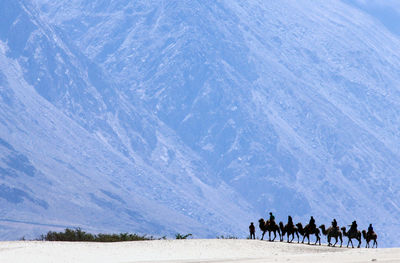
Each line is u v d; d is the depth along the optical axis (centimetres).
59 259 6438
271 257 6175
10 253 6719
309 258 5700
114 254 7025
